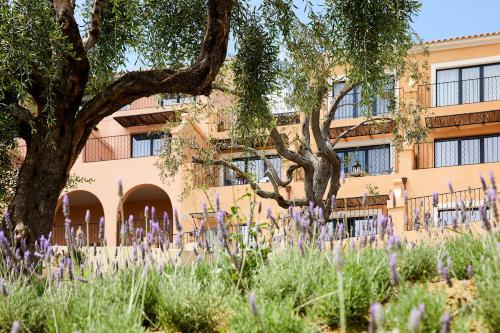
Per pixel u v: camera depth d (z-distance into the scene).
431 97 27.41
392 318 4.07
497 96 27.05
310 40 12.41
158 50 11.89
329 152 17.83
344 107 28.08
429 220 7.02
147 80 10.06
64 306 5.37
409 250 6.23
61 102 10.14
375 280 5.13
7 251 4.90
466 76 27.45
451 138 27.12
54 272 6.03
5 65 9.16
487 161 26.64
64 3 10.07
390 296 5.15
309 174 18.78
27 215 9.84
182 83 10.10
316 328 4.56
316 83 14.16
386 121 23.62
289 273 5.41
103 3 11.02
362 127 26.48
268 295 5.28
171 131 27.69
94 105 10.12
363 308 4.87
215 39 10.14
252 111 12.06
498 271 4.66
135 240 5.77
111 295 5.46
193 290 5.32
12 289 5.75
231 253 5.44
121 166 28.23
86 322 4.85
